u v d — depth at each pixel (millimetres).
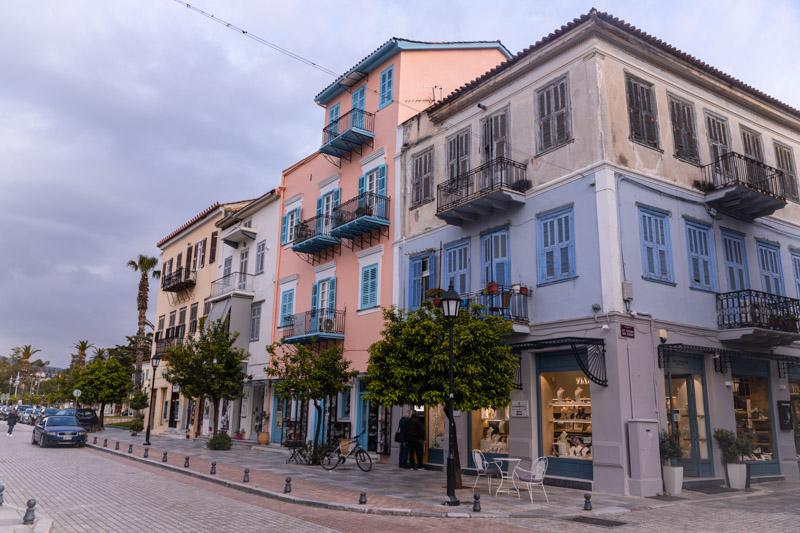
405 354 12586
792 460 16062
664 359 13547
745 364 15750
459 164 18219
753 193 15422
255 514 9805
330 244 23297
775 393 16266
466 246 17328
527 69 16359
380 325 20141
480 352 12500
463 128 18344
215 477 14211
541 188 15312
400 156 20797
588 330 13461
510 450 14867
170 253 39312
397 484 13633
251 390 27797
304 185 26531
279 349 25688
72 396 49281
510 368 12891
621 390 12617
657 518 9633
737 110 17906
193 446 25328
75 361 83812
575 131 14711
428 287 18531
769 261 17344
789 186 18906
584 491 12812
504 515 9781
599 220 13672
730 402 14781
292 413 24156
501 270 16047
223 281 31219
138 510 10078
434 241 18578
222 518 9398
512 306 14992
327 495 11664
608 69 14680
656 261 14250
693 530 8594
